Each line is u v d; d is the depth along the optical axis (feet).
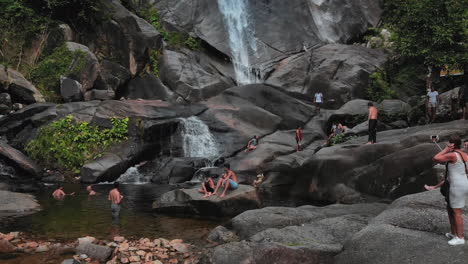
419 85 80.79
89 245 22.34
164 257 21.49
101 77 67.41
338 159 39.22
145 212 32.81
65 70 63.93
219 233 25.40
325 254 19.26
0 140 49.85
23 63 63.62
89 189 39.86
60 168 49.47
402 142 37.60
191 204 32.01
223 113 65.26
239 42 87.71
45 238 24.82
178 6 89.04
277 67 84.69
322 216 26.55
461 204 16.56
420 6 63.31
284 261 18.97
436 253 16.06
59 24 68.44
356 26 92.84
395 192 34.27
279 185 49.37
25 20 65.82
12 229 26.66
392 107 70.28
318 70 80.43
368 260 17.29
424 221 19.26
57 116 53.98
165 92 72.33
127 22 75.10
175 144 58.18
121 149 52.26
